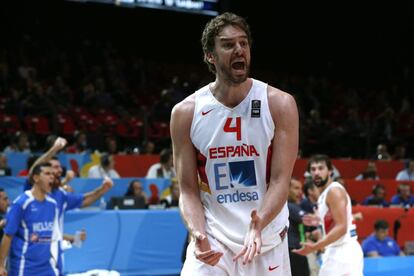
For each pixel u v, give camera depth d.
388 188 18.09
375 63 36.97
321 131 23.17
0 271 9.18
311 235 10.14
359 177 19.31
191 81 28.55
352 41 37.53
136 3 23.00
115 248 12.27
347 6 37.72
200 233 4.36
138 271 12.46
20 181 13.48
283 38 37.66
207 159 4.52
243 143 4.46
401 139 24.89
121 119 21.81
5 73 23.34
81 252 11.91
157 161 17.89
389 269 10.77
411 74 35.25
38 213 9.46
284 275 4.67
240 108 4.45
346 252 9.09
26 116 19.98
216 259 4.29
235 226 4.53
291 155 4.46
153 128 21.61
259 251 4.12
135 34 35.69
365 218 14.35
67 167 16.09
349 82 36.94
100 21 34.56
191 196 4.61
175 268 12.78
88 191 14.33
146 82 29.38
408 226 14.84
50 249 9.59
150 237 12.61
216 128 4.47
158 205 14.02
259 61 37.16
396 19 36.94
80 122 20.64
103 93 23.39
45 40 29.06
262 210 4.32
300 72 37.94
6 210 11.29
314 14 38.00
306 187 10.43
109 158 15.70
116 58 29.73
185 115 4.54
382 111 30.67
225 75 4.35
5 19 30.22
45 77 26.02
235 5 36.00
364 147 23.12
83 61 27.94
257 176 4.50
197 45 36.78
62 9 33.03
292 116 4.46
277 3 37.16
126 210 12.52
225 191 4.53
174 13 35.97
